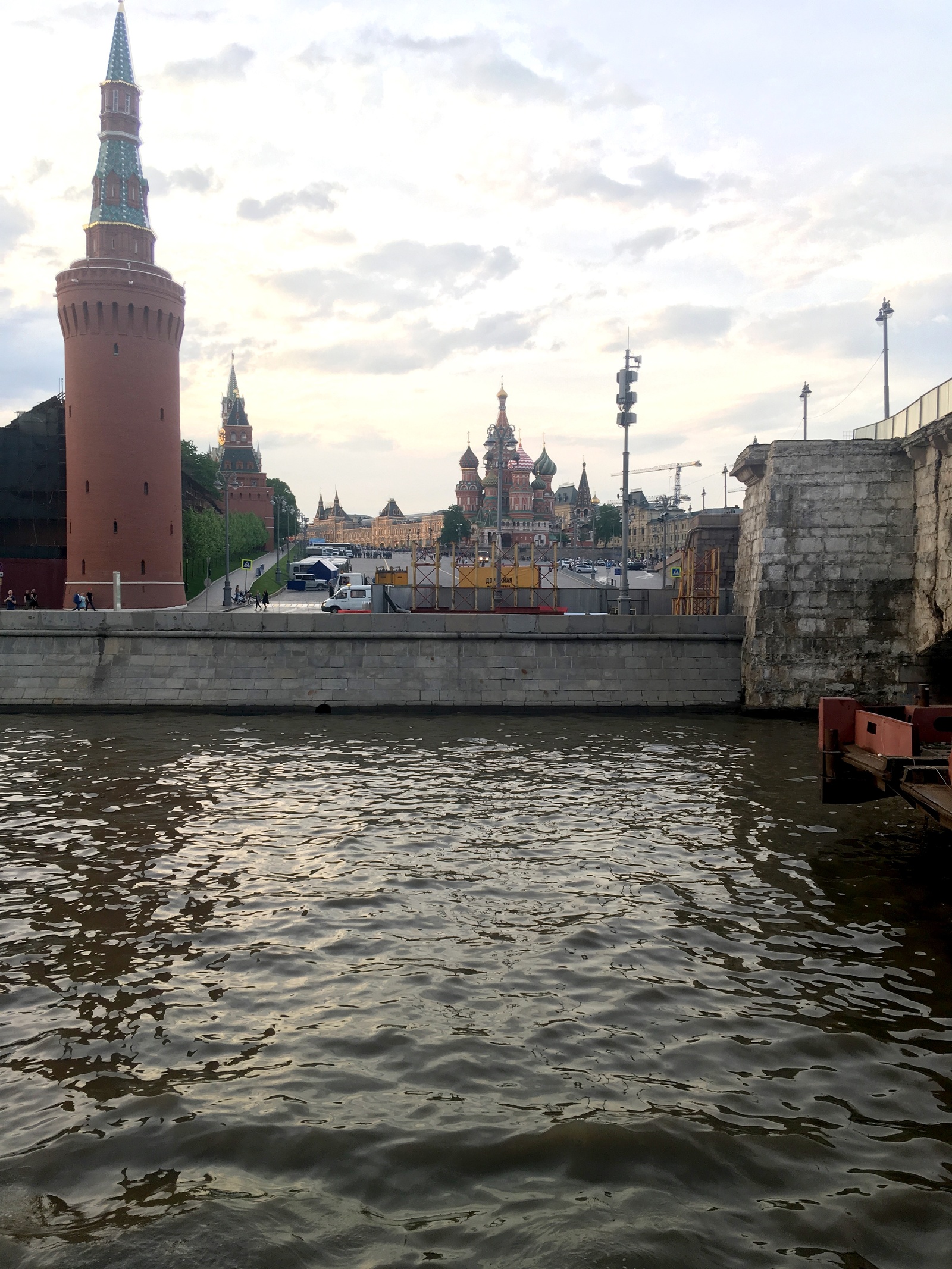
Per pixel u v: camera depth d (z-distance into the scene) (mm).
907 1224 6008
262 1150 6762
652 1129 6996
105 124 60531
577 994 9438
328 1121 7133
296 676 31281
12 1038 8523
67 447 58406
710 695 31344
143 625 31562
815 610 29578
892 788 14297
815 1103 7414
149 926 11320
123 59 61312
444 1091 7578
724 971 9992
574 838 15172
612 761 21938
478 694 31219
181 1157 6691
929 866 13664
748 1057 8141
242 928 11258
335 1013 9023
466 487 191250
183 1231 5875
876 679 29375
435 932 11133
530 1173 6500
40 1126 7098
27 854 14195
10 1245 5758
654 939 10891
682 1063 8047
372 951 10586
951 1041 8438
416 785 19250
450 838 15203
